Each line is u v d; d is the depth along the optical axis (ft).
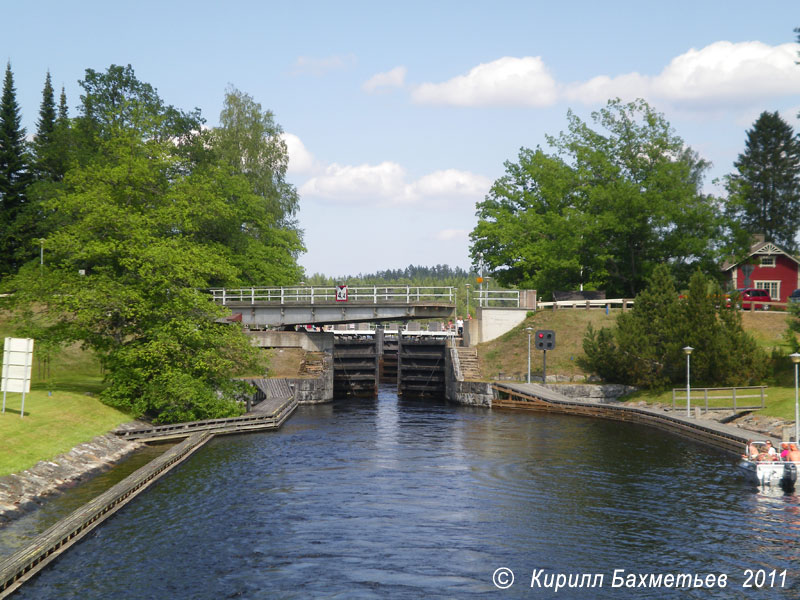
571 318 219.61
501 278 269.23
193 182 206.28
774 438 121.60
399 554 69.15
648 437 139.44
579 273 246.06
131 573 63.05
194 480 98.53
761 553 69.82
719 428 132.36
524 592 60.49
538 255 246.68
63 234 143.74
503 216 256.73
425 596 59.36
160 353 134.62
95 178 158.71
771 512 83.97
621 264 245.04
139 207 164.35
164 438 130.00
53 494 85.71
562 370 199.72
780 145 390.63
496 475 103.60
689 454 120.57
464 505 86.79
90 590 59.21
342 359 232.32
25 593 58.29
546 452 122.42
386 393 247.29
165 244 146.92
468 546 71.67
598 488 95.66
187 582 61.36
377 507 85.51
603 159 238.68
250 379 200.34
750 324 203.21
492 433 144.97
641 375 178.60
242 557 67.72
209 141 252.01
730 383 164.35
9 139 277.03
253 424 147.43
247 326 233.96
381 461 113.60
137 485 90.74
